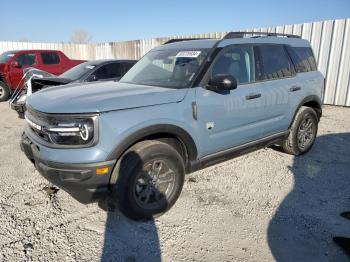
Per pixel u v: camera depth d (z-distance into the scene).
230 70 3.78
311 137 5.19
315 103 5.20
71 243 2.80
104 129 2.72
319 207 3.48
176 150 3.39
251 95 3.90
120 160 2.92
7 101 10.63
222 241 2.87
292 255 2.69
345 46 8.96
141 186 3.08
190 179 4.15
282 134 4.67
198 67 3.55
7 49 16.61
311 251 2.74
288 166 4.66
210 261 2.60
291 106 4.64
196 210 3.38
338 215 3.31
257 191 3.85
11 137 6.03
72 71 7.27
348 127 6.98
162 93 3.15
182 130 3.22
